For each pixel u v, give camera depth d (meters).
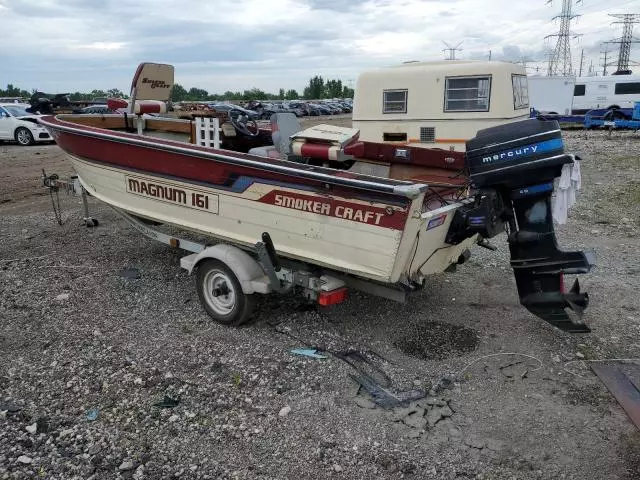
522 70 10.57
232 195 4.60
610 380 3.96
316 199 4.05
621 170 13.43
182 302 5.28
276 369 4.07
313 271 4.47
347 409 3.62
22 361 4.12
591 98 30.77
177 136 6.79
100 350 4.30
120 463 3.08
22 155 15.51
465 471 3.07
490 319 4.99
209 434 3.34
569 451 3.24
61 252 6.70
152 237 5.77
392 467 3.10
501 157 3.94
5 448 3.18
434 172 5.12
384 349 4.45
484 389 3.88
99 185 5.86
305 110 46.97
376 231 3.80
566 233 7.77
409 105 10.27
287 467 3.08
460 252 4.86
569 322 4.08
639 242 7.28
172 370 4.03
